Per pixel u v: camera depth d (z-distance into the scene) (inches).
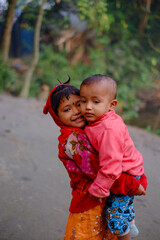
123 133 68.3
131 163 70.6
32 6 582.6
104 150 65.6
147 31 600.4
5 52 536.1
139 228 119.3
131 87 576.1
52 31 596.7
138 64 589.6
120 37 605.6
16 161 186.9
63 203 140.2
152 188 157.3
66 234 77.4
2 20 620.1
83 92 68.5
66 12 585.0
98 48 599.8
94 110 67.7
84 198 73.5
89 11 467.5
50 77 538.6
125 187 69.6
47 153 207.8
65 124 74.7
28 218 123.8
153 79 605.6
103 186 65.7
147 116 440.1
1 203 133.7
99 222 75.4
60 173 175.8
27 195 144.3
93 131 68.8
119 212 73.2
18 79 542.6
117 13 544.7
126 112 418.6
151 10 571.2
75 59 600.1
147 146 233.6
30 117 312.3
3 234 110.9
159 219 127.6
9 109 341.7
